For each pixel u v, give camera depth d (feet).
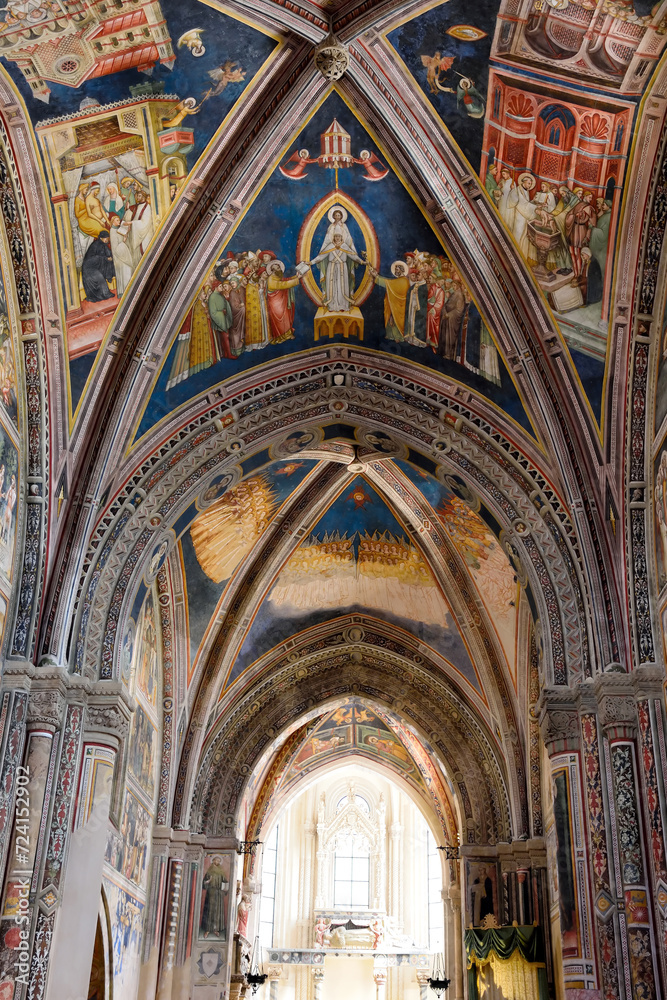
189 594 63.05
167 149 41.47
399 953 118.62
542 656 44.80
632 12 35.63
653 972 37.14
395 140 41.93
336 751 93.81
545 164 41.47
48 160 40.01
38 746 39.83
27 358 42.45
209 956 64.69
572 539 44.93
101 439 44.80
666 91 38.06
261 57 39.65
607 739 40.91
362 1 37.99
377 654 73.05
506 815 67.87
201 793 67.31
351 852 129.39
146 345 44.68
